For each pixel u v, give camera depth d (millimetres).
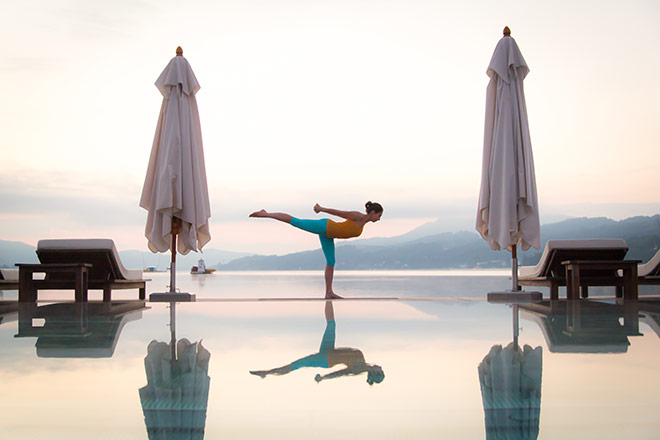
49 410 1337
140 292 6441
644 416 1268
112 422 1240
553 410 1319
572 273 5355
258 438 1136
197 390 1543
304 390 1536
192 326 3164
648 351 2158
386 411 1327
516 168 5531
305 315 3840
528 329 2904
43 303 5434
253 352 2182
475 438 1126
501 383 1608
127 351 2221
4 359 2031
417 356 2068
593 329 2889
